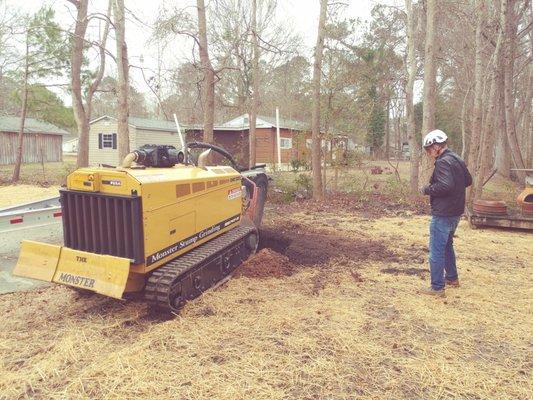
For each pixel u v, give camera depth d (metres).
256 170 8.31
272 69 28.28
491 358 3.59
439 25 19.36
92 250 4.21
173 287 4.24
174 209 4.41
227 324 4.14
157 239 4.17
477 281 5.53
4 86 26.61
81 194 4.17
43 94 20.00
